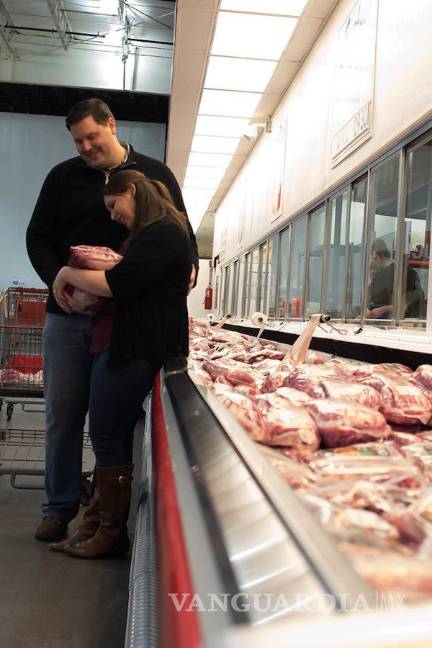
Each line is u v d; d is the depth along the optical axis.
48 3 14.72
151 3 16.48
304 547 0.42
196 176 12.84
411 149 4.21
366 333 3.38
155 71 17.02
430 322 3.80
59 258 2.67
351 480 0.82
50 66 16.92
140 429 4.98
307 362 2.25
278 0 5.68
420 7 3.85
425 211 4.00
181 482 0.63
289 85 7.67
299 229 7.21
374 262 4.81
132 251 2.02
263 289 9.45
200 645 0.33
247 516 0.49
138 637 0.96
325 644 0.31
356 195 5.30
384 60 4.48
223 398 1.16
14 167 18.23
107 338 2.20
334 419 1.16
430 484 0.82
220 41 6.53
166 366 1.81
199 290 17.30
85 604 2.10
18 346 3.59
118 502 2.46
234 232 12.62
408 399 1.39
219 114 8.87
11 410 4.95
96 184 2.57
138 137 18.70
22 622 1.96
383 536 0.61
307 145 6.69
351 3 5.26
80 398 2.62
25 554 2.52
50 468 2.69
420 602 0.36
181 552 0.47
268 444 1.09
